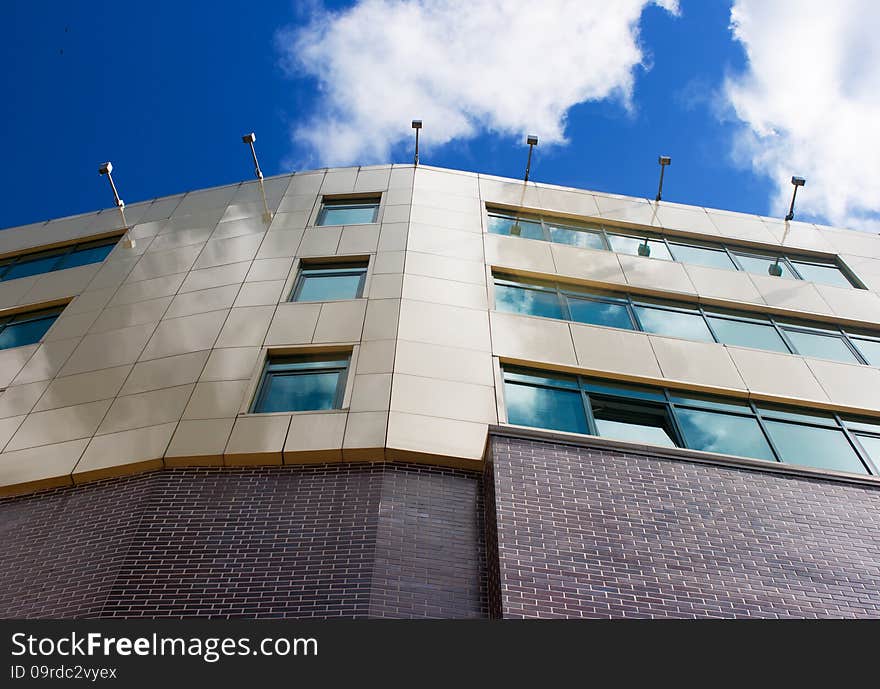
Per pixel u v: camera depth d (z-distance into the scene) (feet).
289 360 50.72
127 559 36.32
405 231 66.44
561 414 48.11
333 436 42.78
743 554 36.09
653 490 39.40
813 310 66.85
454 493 40.34
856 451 49.65
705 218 81.87
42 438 46.50
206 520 38.52
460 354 50.57
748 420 50.93
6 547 39.42
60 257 75.82
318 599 33.81
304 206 73.05
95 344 55.98
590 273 65.92
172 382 49.39
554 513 36.76
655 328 60.49
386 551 36.32
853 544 37.73
